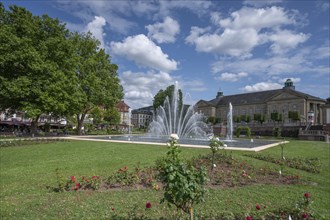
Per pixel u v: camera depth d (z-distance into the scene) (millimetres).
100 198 6664
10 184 8289
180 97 65625
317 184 9219
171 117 48281
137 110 149250
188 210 4066
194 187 3729
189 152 14922
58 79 31641
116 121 71750
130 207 5910
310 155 17172
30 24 30406
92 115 50156
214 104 111625
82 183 7953
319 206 6484
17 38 28484
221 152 14500
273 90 97750
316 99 82250
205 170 4039
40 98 29891
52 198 6648
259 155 14711
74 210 5676
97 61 41875
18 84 28172
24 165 11773
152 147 18406
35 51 29578
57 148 18297
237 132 51219
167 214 5387
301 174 10672
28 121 60125
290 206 5926
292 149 20797
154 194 7074
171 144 4945
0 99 29578
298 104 82688
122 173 8414
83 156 14242
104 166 11180
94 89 39156
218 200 6535
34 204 6098
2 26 28578
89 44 41219
